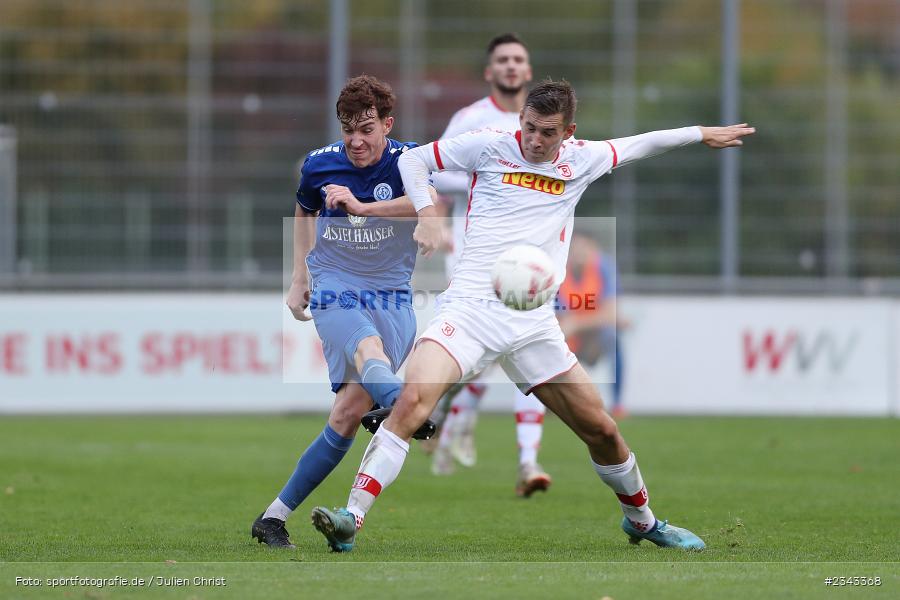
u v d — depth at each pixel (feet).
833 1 196.65
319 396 189.67
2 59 188.44
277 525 77.77
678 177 194.18
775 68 196.13
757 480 117.50
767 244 195.52
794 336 194.80
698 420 186.91
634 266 193.98
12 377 187.83
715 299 193.77
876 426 177.27
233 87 191.21
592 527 88.74
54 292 189.16
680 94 195.21
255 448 146.61
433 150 74.54
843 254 196.03
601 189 193.77
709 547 77.92
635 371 193.26
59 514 94.17
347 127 76.07
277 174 191.83
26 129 188.96
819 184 195.62
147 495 106.01
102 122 189.78
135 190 190.08
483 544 79.41
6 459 133.90
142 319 188.34
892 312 195.52
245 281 191.11
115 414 197.98
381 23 192.95
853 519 92.07
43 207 189.16
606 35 195.00
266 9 191.72
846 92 196.34
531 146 72.28
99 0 189.47
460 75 193.77
